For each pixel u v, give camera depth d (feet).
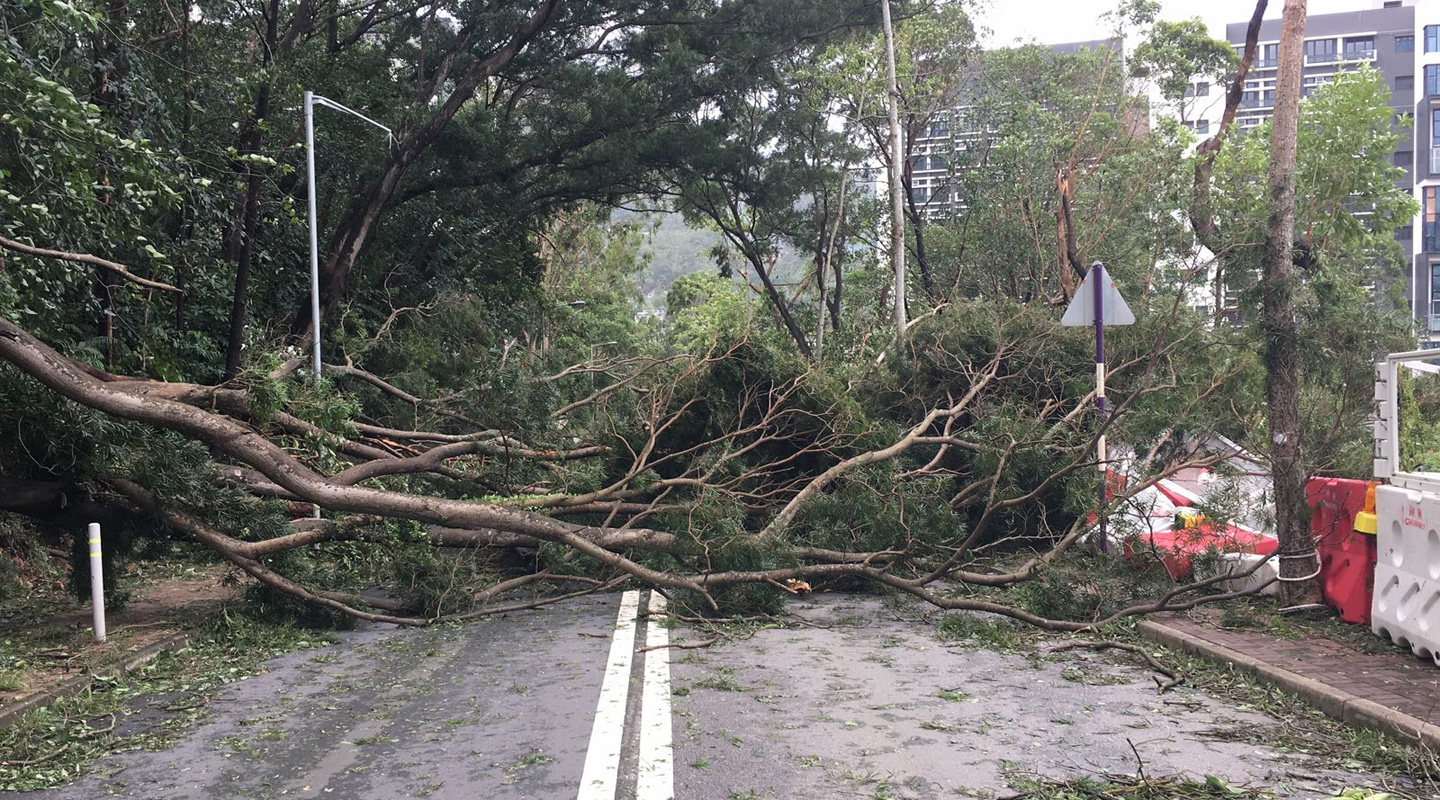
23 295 35.81
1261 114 338.34
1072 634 30.04
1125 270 77.10
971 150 115.96
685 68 92.68
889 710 21.63
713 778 17.25
